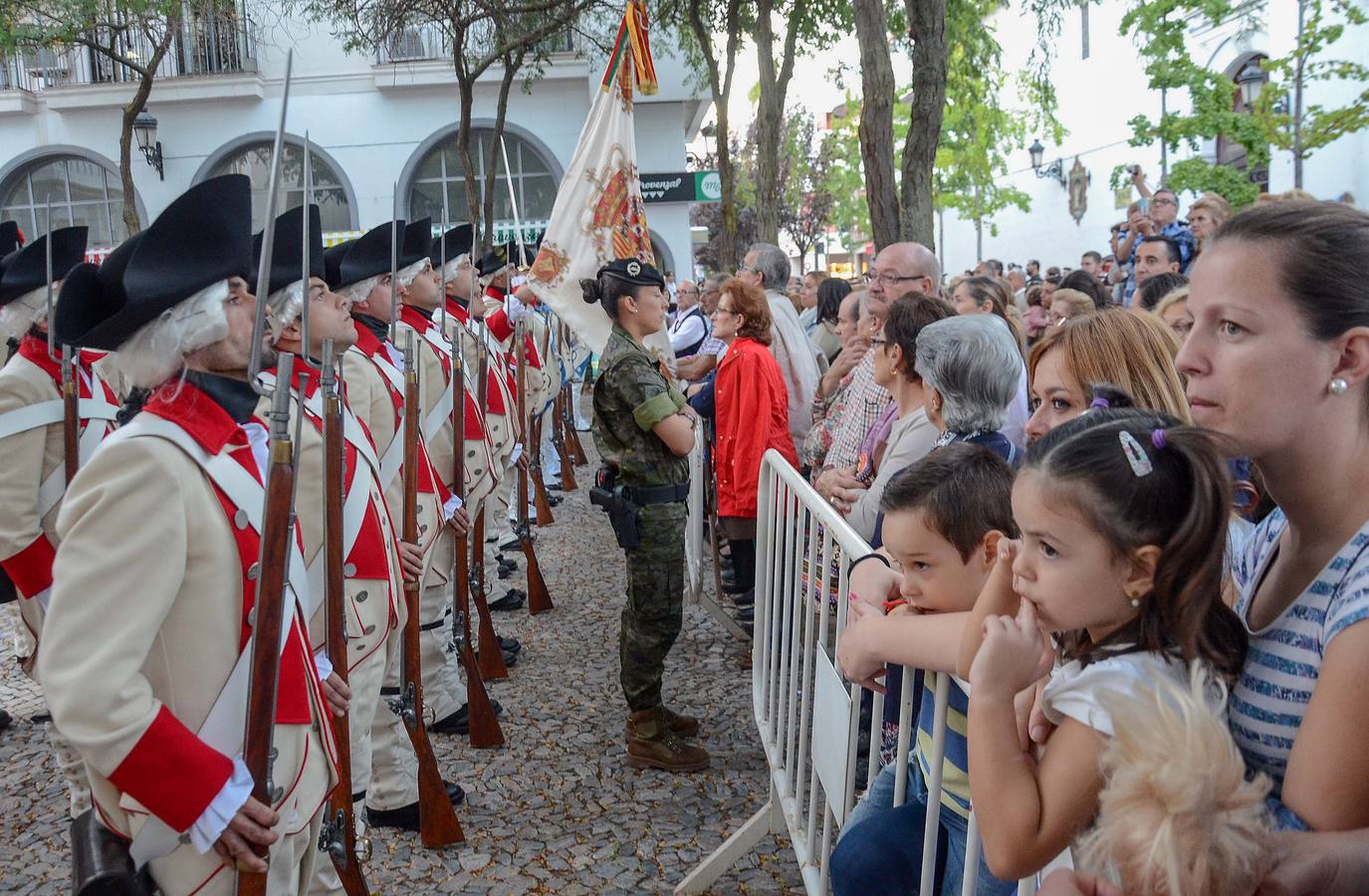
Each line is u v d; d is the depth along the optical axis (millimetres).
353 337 2943
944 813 1830
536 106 18875
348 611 2947
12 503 3494
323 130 18922
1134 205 9719
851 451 3838
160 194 19062
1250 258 1205
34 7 13125
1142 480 1245
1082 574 1281
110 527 1844
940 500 1862
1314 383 1191
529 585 6090
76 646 1804
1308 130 11367
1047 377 2348
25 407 3521
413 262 4660
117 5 12984
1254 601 1332
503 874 3352
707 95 19906
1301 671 1191
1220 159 15391
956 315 3068
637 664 4070
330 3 14531
